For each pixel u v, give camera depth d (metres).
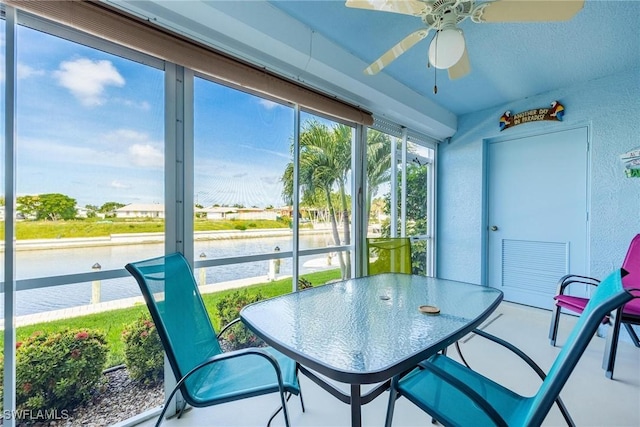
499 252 3.75
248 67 2.07
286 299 1.66
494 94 3.27
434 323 1.31
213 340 1.56
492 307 1.54
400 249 2.79
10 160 1.31
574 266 3.16
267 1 1.85
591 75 2.81
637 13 1.89
